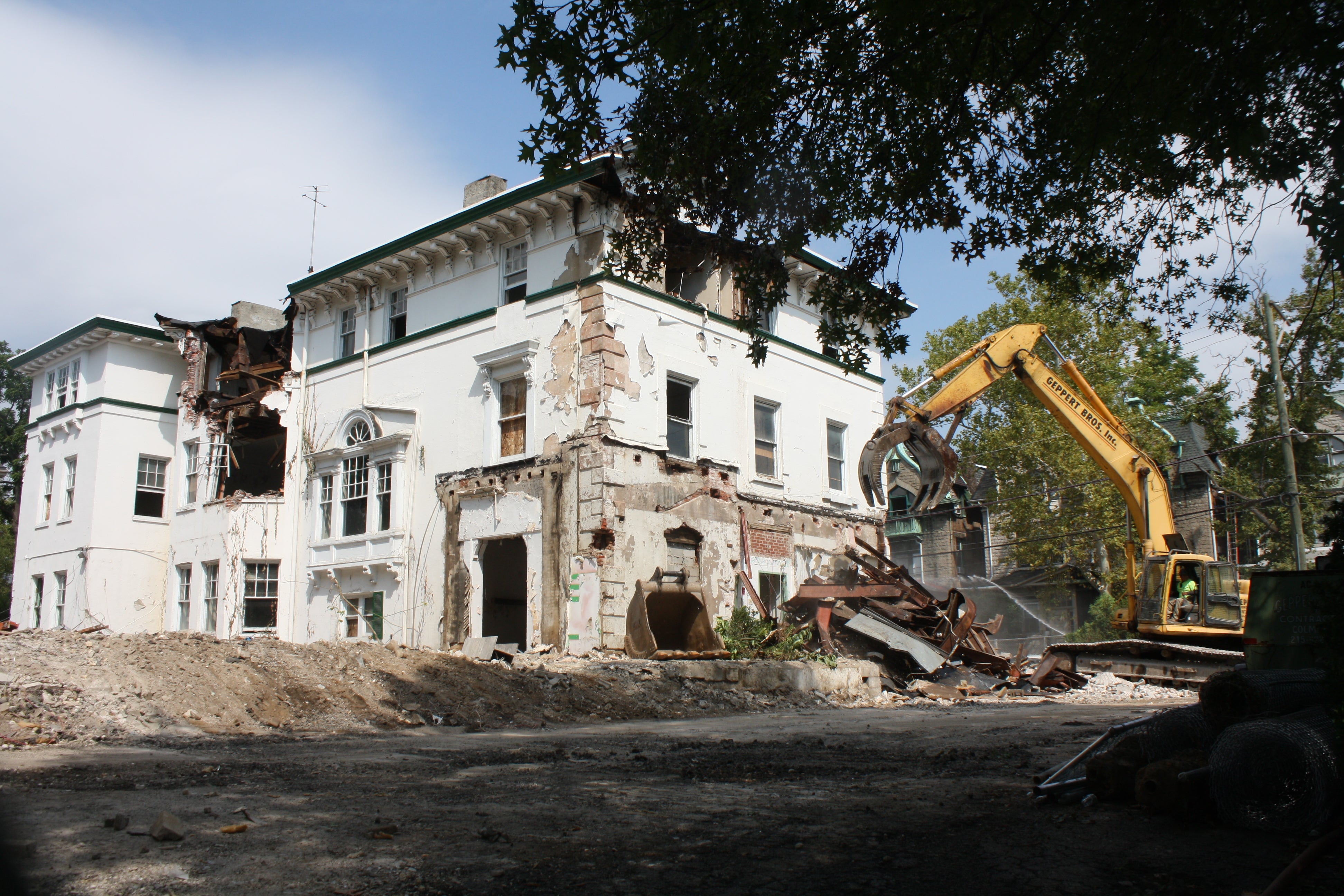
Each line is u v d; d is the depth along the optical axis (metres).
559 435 20.28
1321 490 28.83
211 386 30.44
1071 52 8.56
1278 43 7.02
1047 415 36.22
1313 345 14.98
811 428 25.39
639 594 18.55
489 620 22.20
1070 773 6.45
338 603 24.05
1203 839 5.17
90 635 12.80
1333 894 4.18
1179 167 9.02
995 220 9.66
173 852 4.55
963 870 4.56
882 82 8.58
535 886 4.18
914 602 21.14
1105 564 36.41
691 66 8.11
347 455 24.48
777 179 9.09
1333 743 5.22
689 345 22.02
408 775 7.27
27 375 34.72
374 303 25.58
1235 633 19.17
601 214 20.64
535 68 7.75
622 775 7.47
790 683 16.92
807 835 5.25
